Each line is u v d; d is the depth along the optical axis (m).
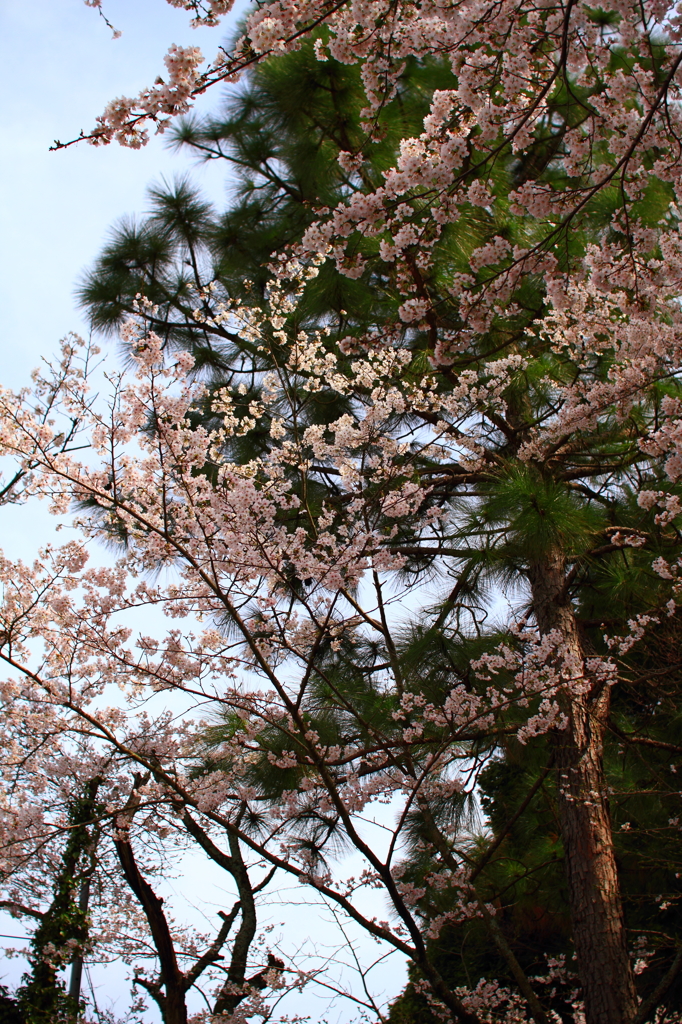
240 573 4.21
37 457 3.79
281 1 2.60
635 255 3.32
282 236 6.88
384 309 5.87
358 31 2.96
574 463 5.99
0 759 4.88
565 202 3.25
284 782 5.34
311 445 4.82
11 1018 6.29
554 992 5.97
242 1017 5.62
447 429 5.17
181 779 4.77
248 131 7.03
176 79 2.49
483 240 4.92
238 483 3.88
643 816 5.50
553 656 4.91
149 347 3.87
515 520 4.75
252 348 6.63
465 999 5.13
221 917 6.70
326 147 6.00
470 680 5.05
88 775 4.86
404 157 3.10
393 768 4.88
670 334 4.26
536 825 5.96
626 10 2.88
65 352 3.73
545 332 5.07
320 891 4.32
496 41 2.97
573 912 4.69
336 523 5.11
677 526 5.19
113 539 5.01
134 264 7.20
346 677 5.98
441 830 5.25
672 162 3.14
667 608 4.82
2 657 4.12
